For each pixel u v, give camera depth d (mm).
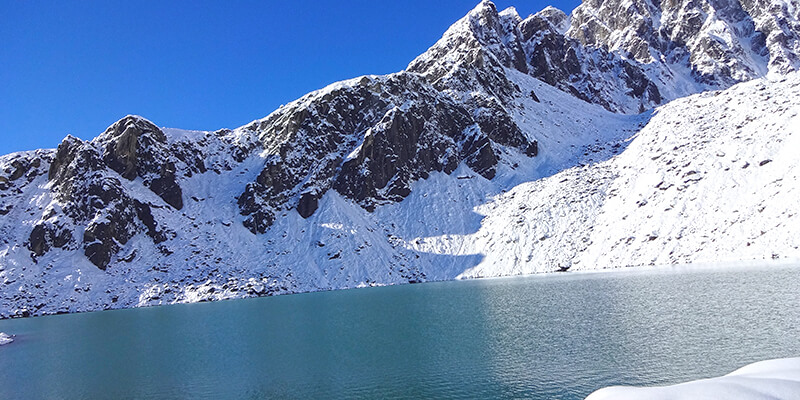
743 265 74375
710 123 128375
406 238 118062
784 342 31734
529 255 104250
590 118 184750
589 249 100812
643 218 102062
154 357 42844
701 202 98562
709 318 40719
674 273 72938
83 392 33031
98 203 109188
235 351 42938
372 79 157000
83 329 63344
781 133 105000
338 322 53750
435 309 57969
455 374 31203
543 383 28266
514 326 44875
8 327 71562
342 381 31500
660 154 122125
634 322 42094
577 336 39031
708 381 15844
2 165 122250
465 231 118188
